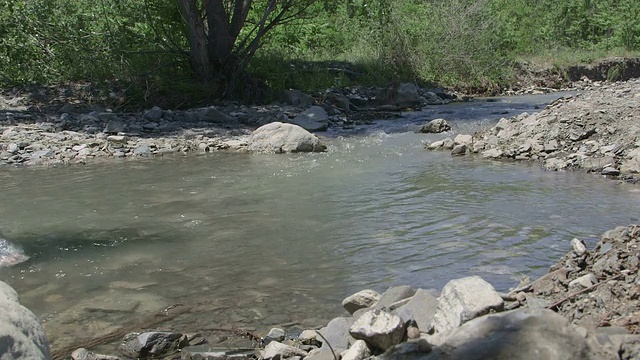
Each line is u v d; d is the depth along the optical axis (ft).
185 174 33.37
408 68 73.51
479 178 30.94
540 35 92.99
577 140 36.06
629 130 35.19
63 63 56.44
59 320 16.35
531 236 21.71
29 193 29.71
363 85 68.28
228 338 15.10
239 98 58.34
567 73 84.07
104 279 19.03
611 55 91.30
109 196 28.86
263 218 24.90
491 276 18.08
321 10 67.51
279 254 20.81
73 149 39.47
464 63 75.61
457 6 79.36
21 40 53.93
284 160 36.86
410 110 57.93
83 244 22.25
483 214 24.52
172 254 21.11
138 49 57.36
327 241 21.93
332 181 30.96
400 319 12.98
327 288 17.93
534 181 30.07
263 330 15.47
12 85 56.70
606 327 12.17
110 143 40.93
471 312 13.06
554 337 10.07
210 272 19.45
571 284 14.52
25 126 45.01
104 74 56.95
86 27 56.70
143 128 45.98
